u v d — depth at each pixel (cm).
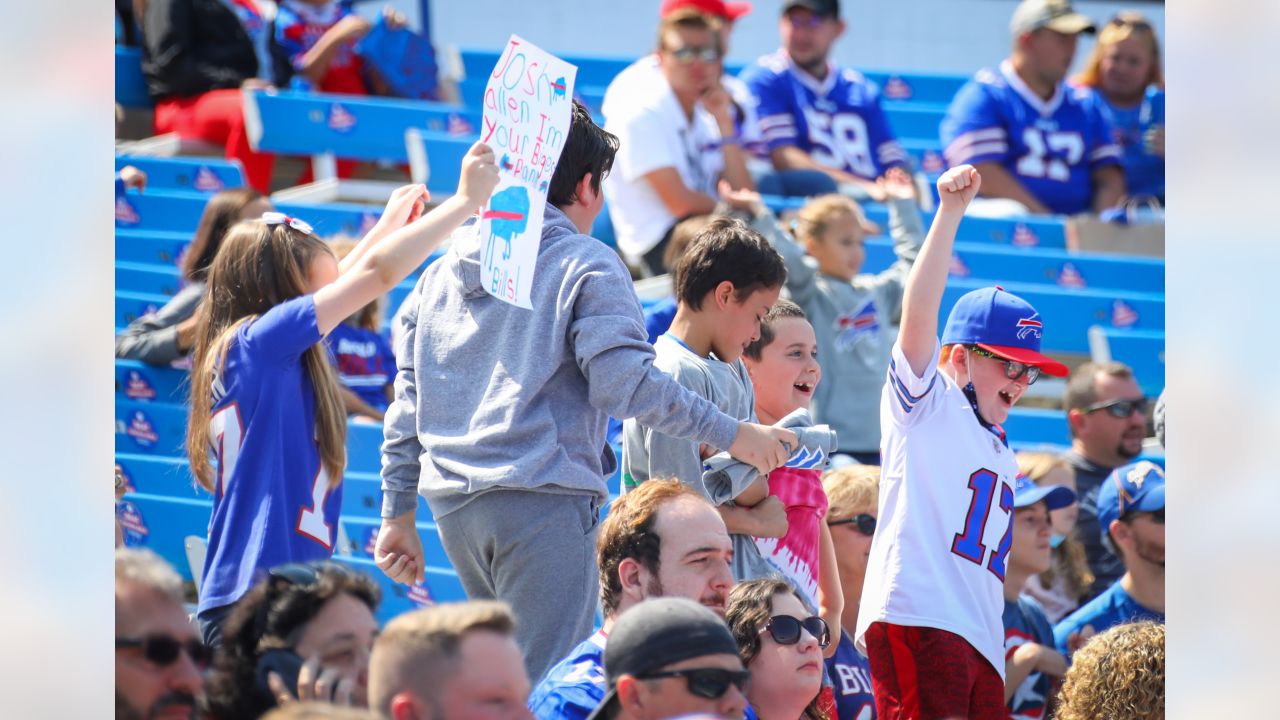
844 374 1878
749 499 1072
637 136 2128
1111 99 2830
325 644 791
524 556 946
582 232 1032
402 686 717
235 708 791
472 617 731
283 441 998
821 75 2577
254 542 976
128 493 1666
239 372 1001
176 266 2184
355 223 2262
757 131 2502
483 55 3259
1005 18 4238
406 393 1042
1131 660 1052
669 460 1047
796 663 943
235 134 2523
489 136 967
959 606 1033
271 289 1050
